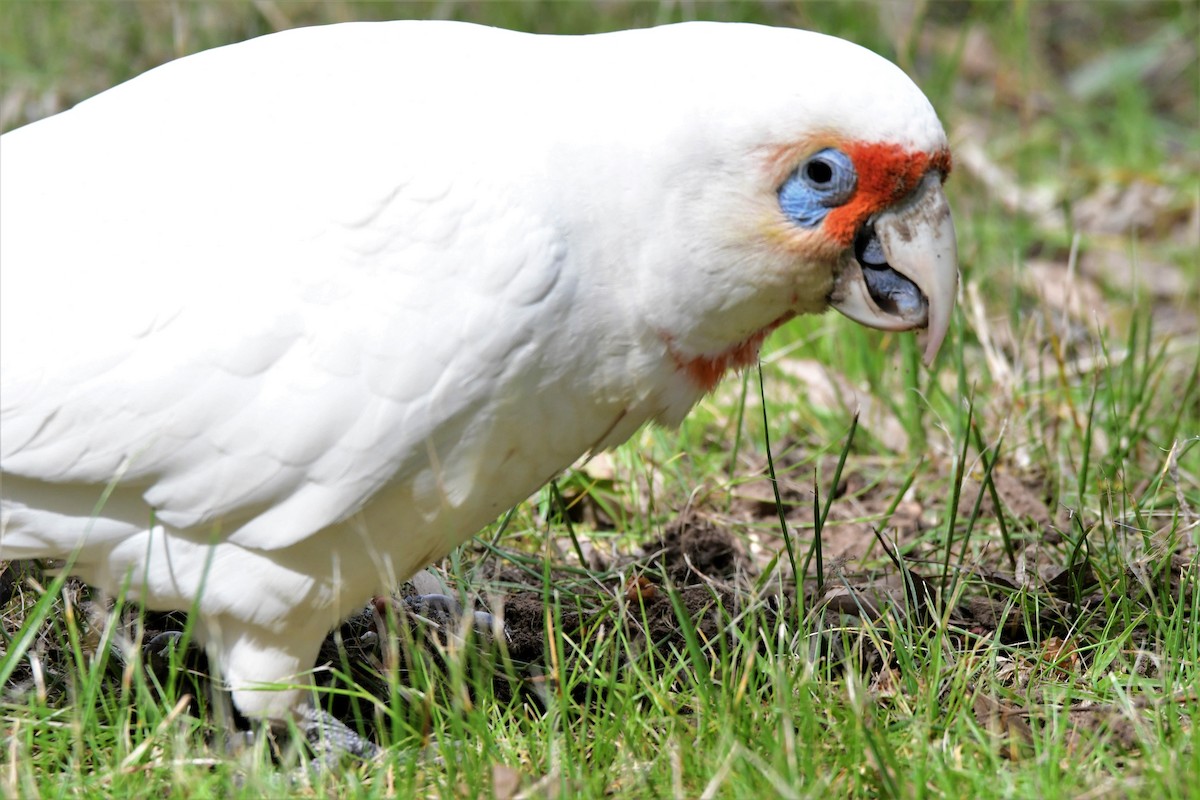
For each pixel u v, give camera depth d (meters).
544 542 8.50
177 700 6.88
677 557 8.35
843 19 15.60
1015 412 9.60
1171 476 8.36
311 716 6.71
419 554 6.73
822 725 6.29
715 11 15.43
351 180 6.06
